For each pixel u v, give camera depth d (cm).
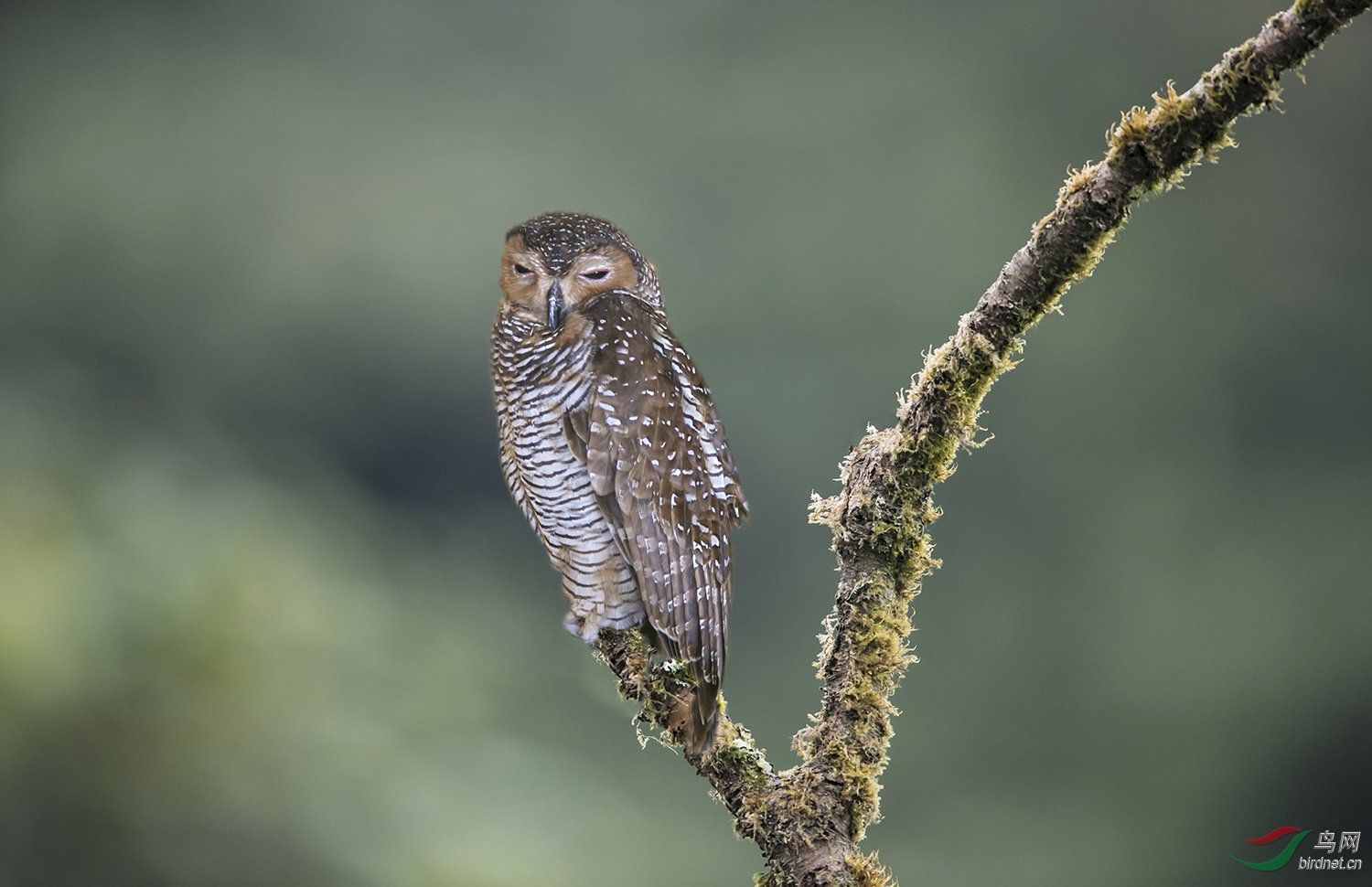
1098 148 2472
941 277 2342
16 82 2620
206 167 2612
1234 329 2116
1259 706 1748
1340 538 1923
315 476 1590
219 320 2534
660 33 2797
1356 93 2283
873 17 2627
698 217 2561
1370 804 1666
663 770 1268
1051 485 2025
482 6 2816
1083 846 1645
